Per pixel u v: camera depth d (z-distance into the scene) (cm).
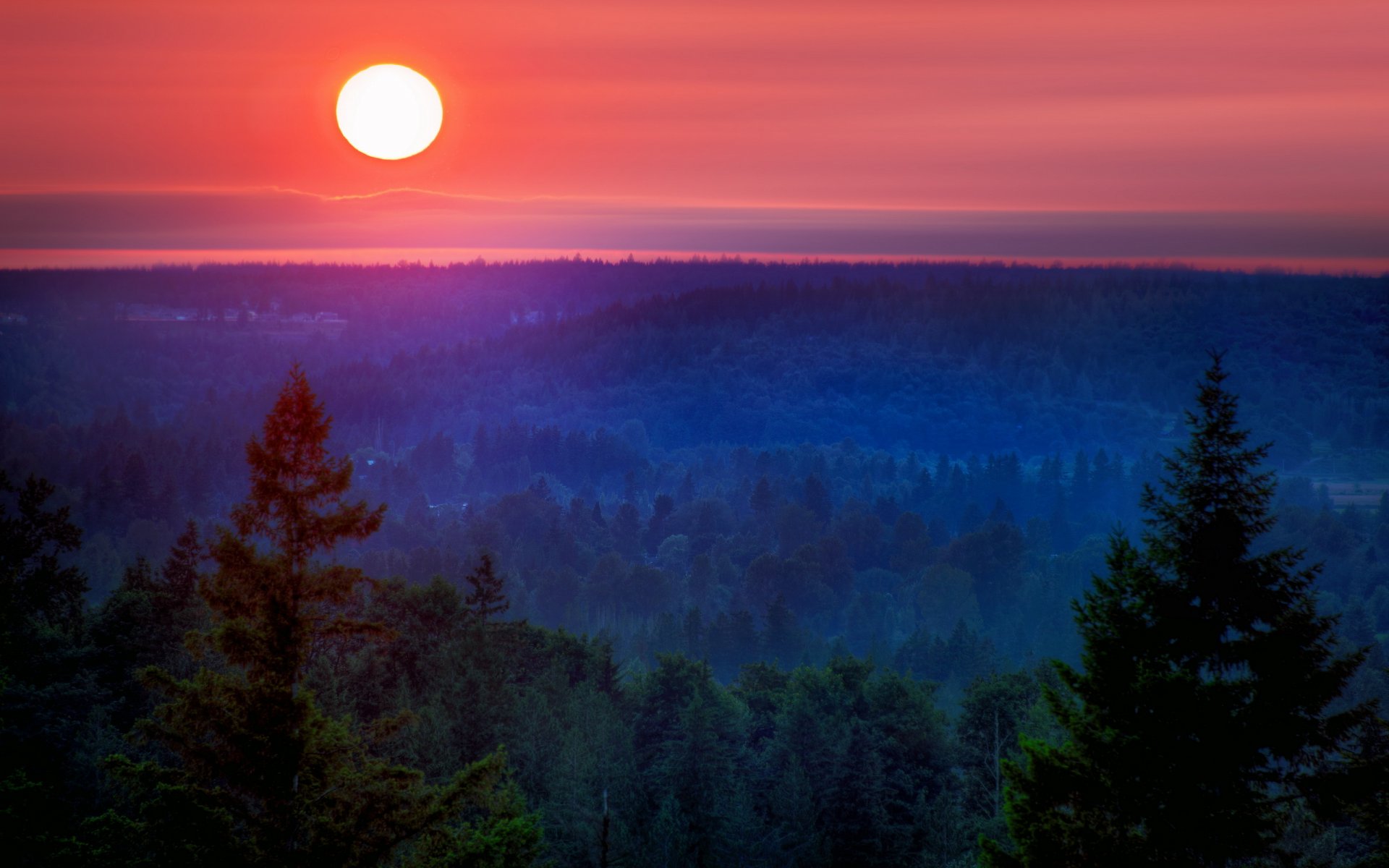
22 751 5338
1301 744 2667
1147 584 2855
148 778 2630
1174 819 2689
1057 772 2812
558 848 5700
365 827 2684
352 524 2811
